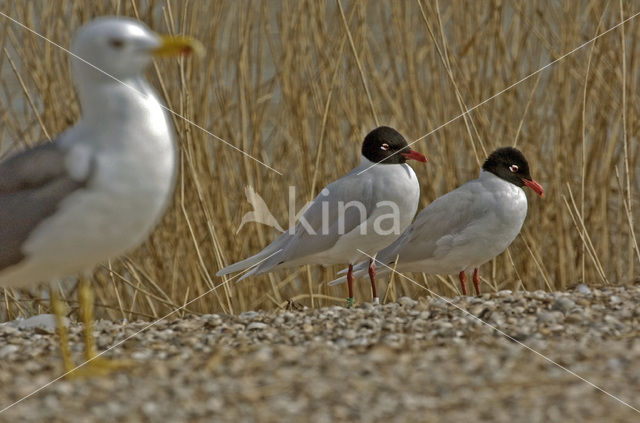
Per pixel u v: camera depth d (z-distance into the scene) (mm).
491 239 10922
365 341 7562
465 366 6691
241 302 12430
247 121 12961
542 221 13195
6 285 6785
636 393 5996
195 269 12250
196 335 8156
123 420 5762
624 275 13023
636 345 7113
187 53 6309
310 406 5902
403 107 13102
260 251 12273
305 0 12766
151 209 6414
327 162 12914
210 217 12148
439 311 8602
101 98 6234
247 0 12492
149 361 7195
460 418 5621
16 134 12656
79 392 6383
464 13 13070
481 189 10969
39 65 12180
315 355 7102
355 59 11680
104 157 6211
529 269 13094
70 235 6289
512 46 13344
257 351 7254
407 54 12969
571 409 5742
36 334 8656
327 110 11844
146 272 12539
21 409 6059
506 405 5844
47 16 12141
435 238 11016
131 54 6227
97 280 12602
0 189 6383
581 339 7418
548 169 13367
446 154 12914
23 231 6273
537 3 13141
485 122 12875
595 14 12711
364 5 12742
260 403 5980
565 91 12852
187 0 11461
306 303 13086
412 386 6250
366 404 5902
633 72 12742
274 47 13000
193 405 5996
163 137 6367
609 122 13609
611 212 13672
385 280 13477
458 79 12922
